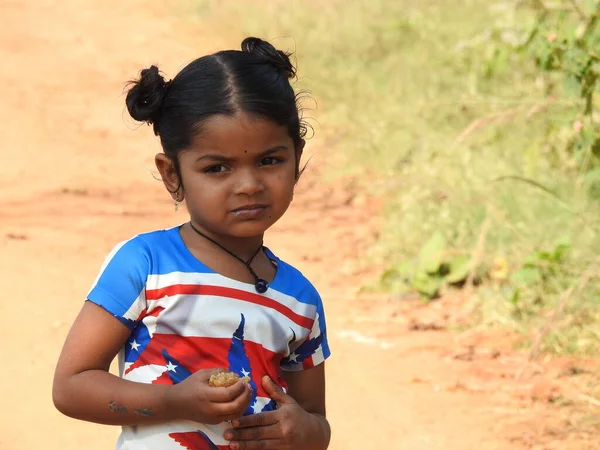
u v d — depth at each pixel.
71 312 16.69
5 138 28.58
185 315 7.25
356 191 24.86
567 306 16.23
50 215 22.31
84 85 34.00
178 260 7.39
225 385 6.75
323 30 36.66
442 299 18.06
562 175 20.66
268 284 7.58
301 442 7.30
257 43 7.61
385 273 18.80
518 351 15.78
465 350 15.86
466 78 27.78
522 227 19.39
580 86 17.56
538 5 19.48
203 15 41.56
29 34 39.06
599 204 19.25
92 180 25.61
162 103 7.40
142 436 7.16
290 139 7.39
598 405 13.82
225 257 7.48
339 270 19.72
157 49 37.88
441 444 12.78
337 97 30.92
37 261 19.03
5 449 12.12
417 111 26.41
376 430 13.16
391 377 14.86
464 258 18.61
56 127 29.88
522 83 24.67
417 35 33.84
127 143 29.03
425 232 20.62
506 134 23.09
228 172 7.23
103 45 38.16
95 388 6.97
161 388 6.90
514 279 17.55
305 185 25.33
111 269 7.28
